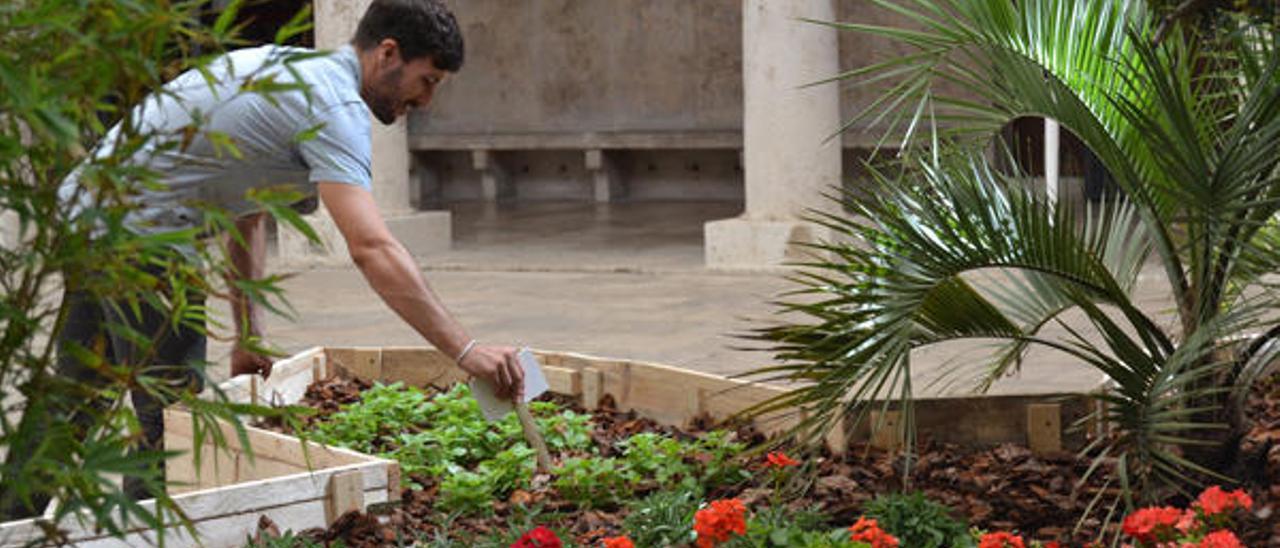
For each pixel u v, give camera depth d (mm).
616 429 7500
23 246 2488
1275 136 5148
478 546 5301
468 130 23328
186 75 5289
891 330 5305
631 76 22406
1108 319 5535
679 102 22141
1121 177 5750
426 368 8523
